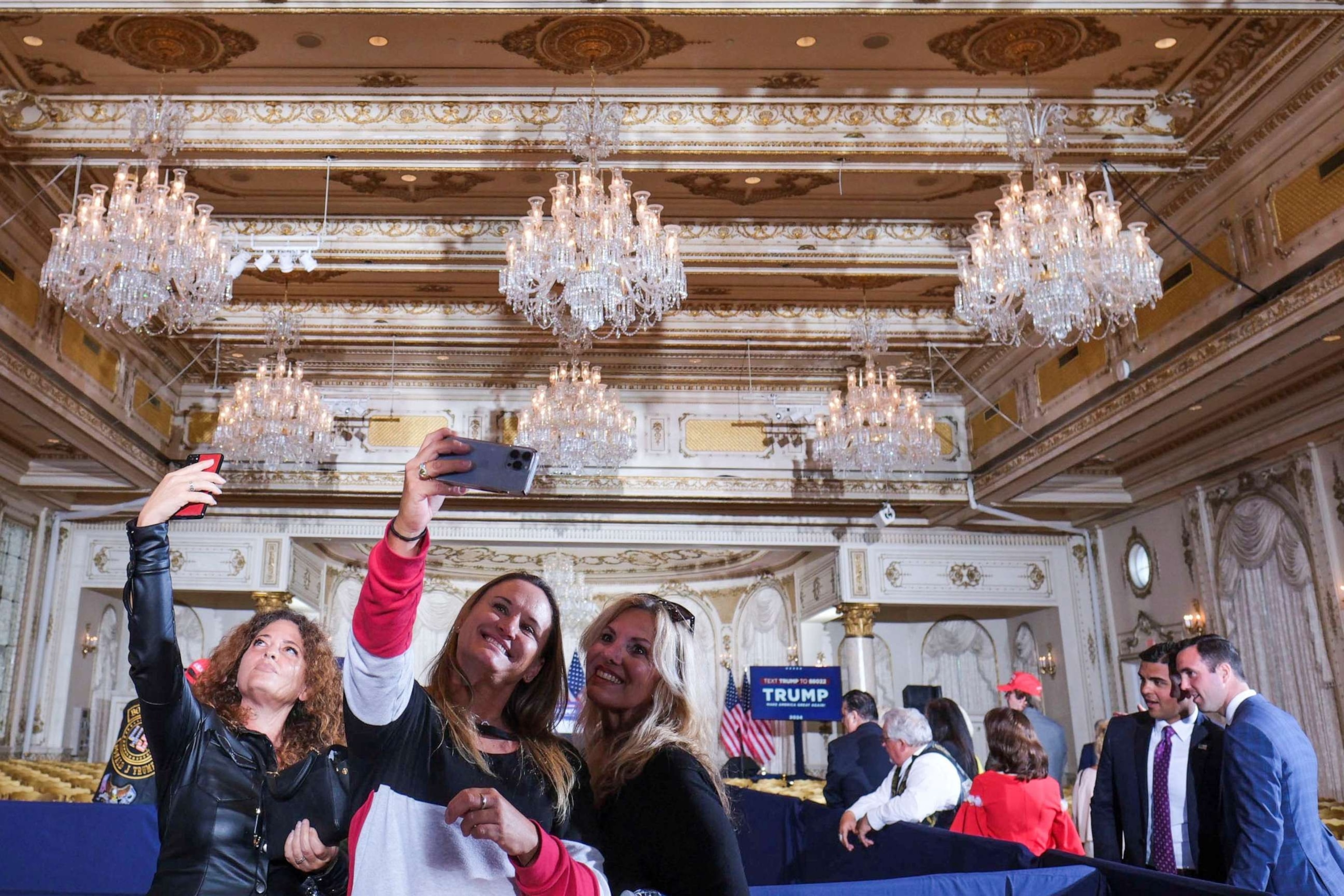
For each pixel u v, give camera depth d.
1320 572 10.84
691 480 14.38
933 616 17.66
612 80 8.12
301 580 15.98
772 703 14.04
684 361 13.63
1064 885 3.00
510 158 8.49
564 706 1.98
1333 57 7.29
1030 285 7.33
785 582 18.47
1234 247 8.97
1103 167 8.77
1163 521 13.98
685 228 10.33
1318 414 10.52
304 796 2.16
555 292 11.04
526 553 18.22
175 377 13.66
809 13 6.79
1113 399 10.81
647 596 2.06
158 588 2.03
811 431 14.70
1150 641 14.24
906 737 4.24
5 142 8.13
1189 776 3.73
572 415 11.24
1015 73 8.04
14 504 13.51
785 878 5.09
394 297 11.94
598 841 1.78
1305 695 11.09
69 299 7.54
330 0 6.64
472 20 7.30
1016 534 16.02
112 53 7.66
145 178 7.45
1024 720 4.38
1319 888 3.16
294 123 8.36
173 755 2.11
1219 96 8.06
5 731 13.34
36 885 3.62
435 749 1.65
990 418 14.11
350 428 14.28
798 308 12.34
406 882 1.54
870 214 10.18
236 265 7.86
